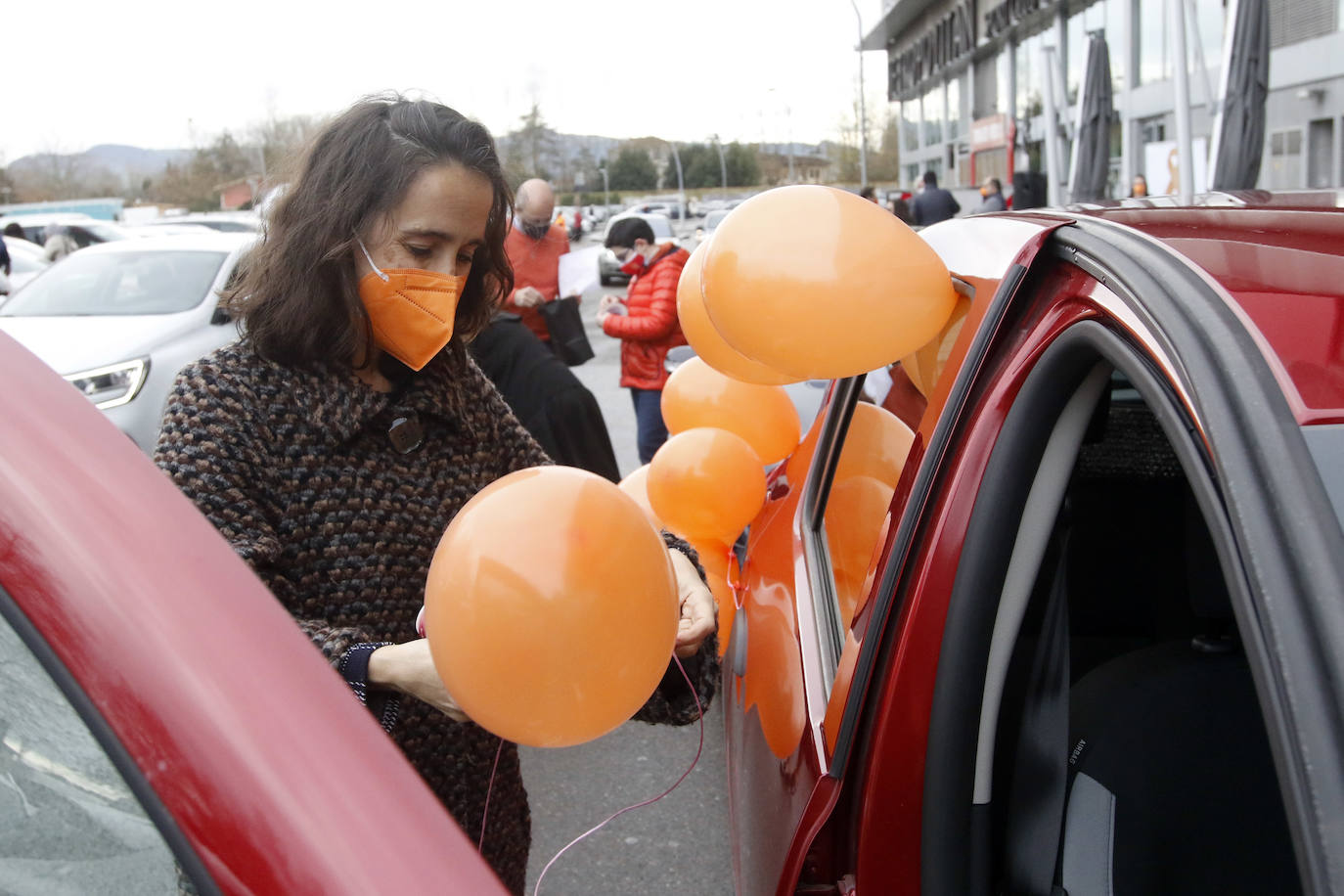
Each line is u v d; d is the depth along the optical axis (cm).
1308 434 85
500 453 158
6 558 73
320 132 133
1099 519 228
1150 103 1856
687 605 155
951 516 136
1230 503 85
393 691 126
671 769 353
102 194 6438
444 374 149
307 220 129
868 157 6062
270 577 129
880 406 193
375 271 131
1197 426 93
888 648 143
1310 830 72
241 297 135
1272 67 1489
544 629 107
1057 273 134
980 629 134
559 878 296
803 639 186
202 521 81
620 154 8275
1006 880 148
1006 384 133
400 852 72
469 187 132
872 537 173
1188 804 160
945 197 1496
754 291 142
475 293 152
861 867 142
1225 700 166
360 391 137
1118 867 157
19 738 72
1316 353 91
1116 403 222
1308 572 79
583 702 112
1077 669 228
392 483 141
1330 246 110
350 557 136
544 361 365
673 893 288
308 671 77
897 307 142
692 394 276
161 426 131
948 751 135
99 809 71
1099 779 162
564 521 111
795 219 143
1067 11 2280
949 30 3319
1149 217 136
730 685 249
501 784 157
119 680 71
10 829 73
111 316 643
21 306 676
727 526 244
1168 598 228
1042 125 2502
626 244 542
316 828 71
